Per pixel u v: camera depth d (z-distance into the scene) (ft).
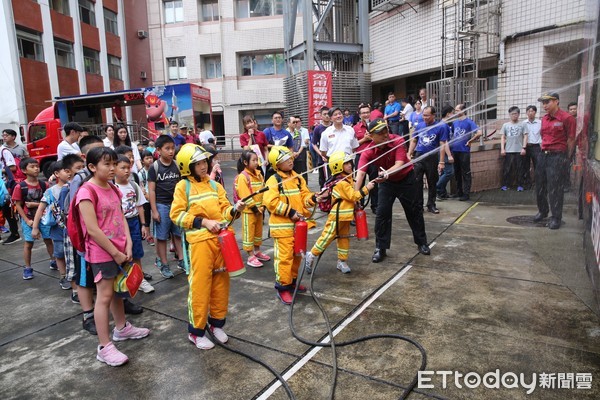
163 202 14.66
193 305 9.72
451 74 35.22
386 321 10.66
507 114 28.66
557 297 11.57
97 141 13.85
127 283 9.31
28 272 15.94
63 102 46.83
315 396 7.89
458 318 10.62
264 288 13.50
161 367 9.20
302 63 43.45
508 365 8.53
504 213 21.58
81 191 9.36
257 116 82.79
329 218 13.69
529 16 26.35
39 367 9.53
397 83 43.93
